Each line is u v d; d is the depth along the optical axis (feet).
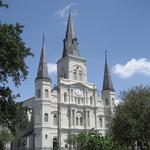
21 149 289.53
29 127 296.92
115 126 153.17
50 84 282.56
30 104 307.17
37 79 281.13
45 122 271.49
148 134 147.33
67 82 300.61
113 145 154.51
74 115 293.02
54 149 272.51
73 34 328.08
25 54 91.30
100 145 154.20
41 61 288.51
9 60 87.04
